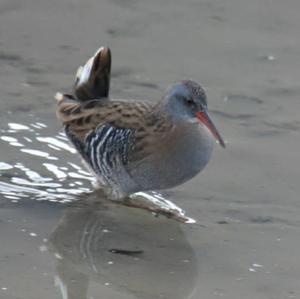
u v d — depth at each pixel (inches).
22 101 797.9
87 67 708.7
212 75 857.5
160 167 665.6
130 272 593.9
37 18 936.9
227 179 708.0
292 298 565.9
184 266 601.6
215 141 753.6
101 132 681.0
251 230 645.3
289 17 964.0
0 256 599.5
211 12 966.4
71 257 606.2
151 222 657.6
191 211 671.1
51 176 707.4
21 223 643.5
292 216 662.5
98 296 564.1
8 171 706.8
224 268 599.8
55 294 559.8
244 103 813.9
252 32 933.8
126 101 698.2
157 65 868.6
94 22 937.5
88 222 653.9
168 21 946.1
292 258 611.8
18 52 877.8
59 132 762.8
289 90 837.2
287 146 751.1
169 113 664.4
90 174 716.0
